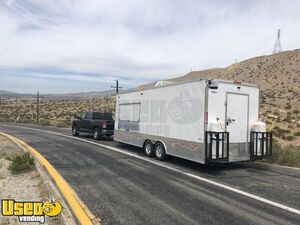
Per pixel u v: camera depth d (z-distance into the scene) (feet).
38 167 32.45
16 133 78.74
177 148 36.96
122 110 51.26
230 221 18.76
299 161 36.99
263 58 384.88
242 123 35.63
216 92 33.47
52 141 60.64
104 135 65.51
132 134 47.73
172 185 27.27
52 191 23.54
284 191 25.95
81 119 73.31
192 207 21.25
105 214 19.57
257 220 19.03
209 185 27.68
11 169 30.68
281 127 94.63
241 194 24.80
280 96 193.16
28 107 247.29
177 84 37.24
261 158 36.27
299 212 20.65
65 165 35.45
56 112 207.62
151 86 43.09
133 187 26.27
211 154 32.35
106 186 26.43
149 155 42.96
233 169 35.76
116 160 39.81
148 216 19.34
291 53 351.46
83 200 22.39
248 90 36.09
